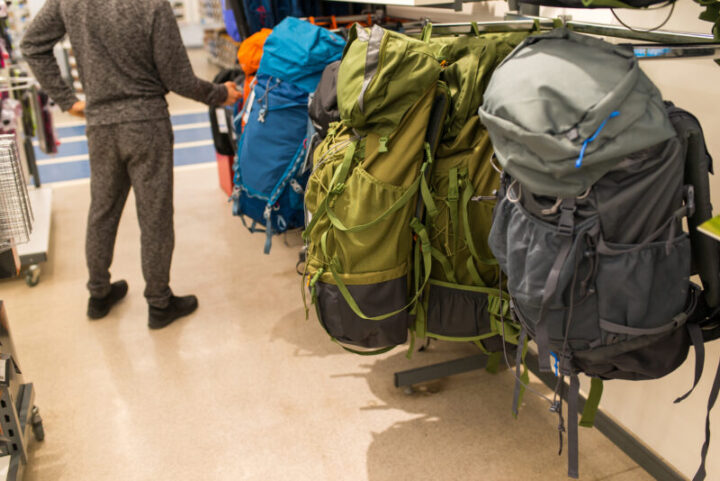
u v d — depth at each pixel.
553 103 1.09
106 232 2.57
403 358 2.40
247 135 2.47
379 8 3.05
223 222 3.77
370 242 1.60
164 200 2.47
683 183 1.19
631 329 1.19
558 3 1.32
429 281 1.72
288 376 2.31
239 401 2.18
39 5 6.10
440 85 1.62
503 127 1.13
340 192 1.61
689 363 1.70
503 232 1.32
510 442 1.96
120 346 2.52
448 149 1.61
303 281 1.80
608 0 1.16
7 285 3.06
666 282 1.19
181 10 8.98
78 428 2.06
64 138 5.84
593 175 1.10
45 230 3.27
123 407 2.16
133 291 2.97
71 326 2.67
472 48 1.62
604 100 1.05
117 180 2.47
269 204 2.47
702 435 1.70
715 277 1.25
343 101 1.58
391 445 1.96
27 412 1.87
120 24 2.19
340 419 2.08
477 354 2.25
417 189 1.59
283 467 1.88
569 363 1.27
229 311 2.77
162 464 1.91
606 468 1.87
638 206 1.14
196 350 2.48
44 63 2.38
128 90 2.29
